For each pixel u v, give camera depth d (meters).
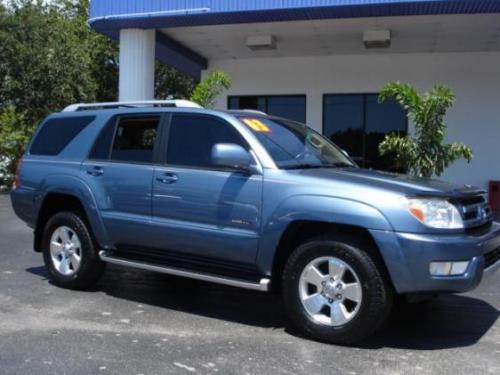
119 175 6.23
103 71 24.91
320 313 5.05
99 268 6.66
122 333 5.22
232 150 5.31
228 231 5.42
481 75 15.38
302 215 5.00
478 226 5.08
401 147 10.94
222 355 4.70
